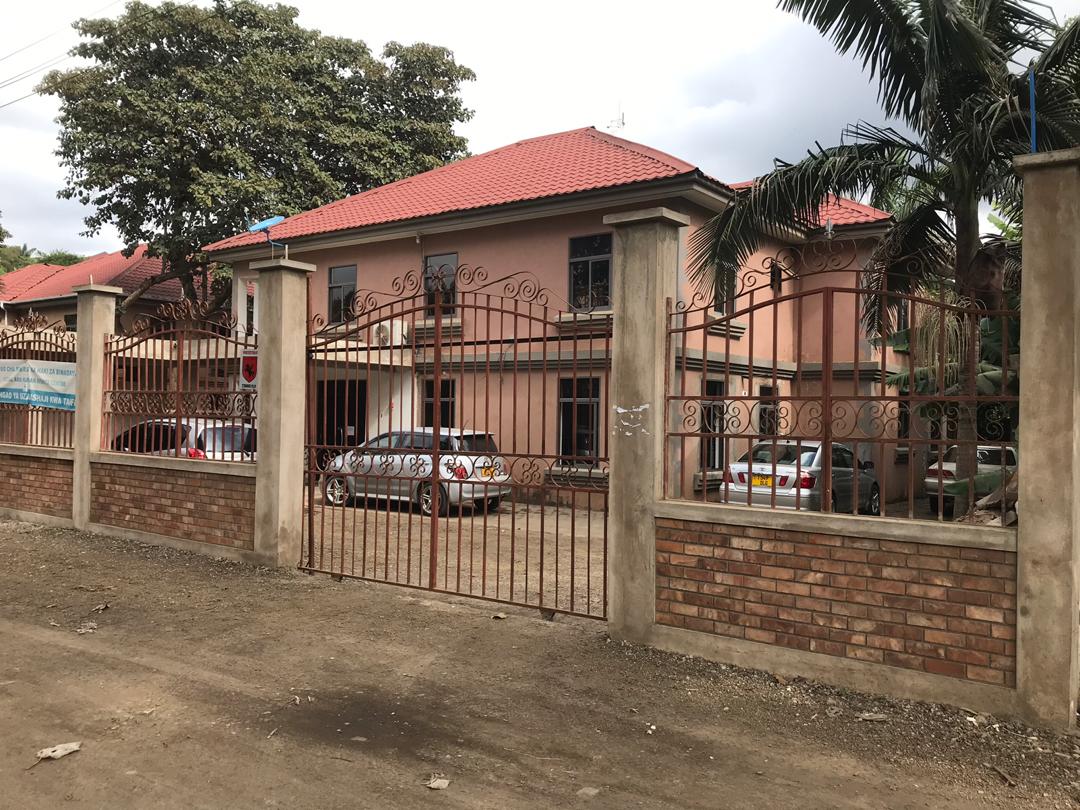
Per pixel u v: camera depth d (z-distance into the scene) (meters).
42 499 10.41
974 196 8.11
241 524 8.23
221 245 19.64
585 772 3.85
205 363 8.77
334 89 23.00
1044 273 4.14
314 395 7.95
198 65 21.48
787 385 15.12
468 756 4.02
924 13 7.75
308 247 18.17
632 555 5.61
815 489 8.38
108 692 4.83
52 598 6.92
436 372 6.75
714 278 9.22
